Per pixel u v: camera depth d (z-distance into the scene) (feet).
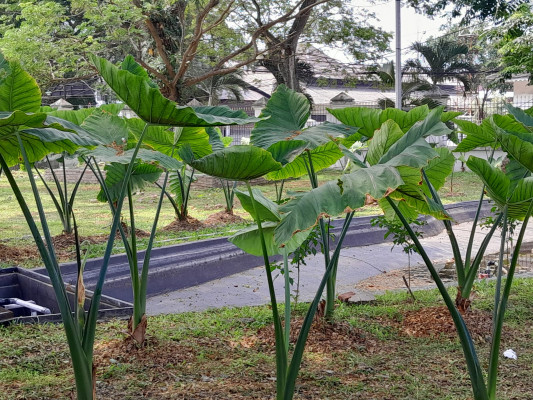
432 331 21.76
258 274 34.17
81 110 23.04
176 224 43.27
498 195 15.60
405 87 102.17
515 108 18.62
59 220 47.16
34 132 12.95
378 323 22.70
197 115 13.00
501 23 73.72
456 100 112.88
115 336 20.02
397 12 78.64
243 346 19.83
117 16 62.08
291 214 12.44
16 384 15.92
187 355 18.63
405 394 16.19
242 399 15.43
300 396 15.89
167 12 72.33
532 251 41.16
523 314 24.31
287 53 85.10
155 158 18.15
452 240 23.08
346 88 132.77
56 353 18.29
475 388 13.97
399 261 38.37
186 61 71.92
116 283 30.66
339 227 43.11
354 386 16.67
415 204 16.25
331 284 21.30
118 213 13.92
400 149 14.37
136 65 17.74
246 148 12.13
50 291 26.40
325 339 20.34
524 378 17.66
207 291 30.58
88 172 75.87
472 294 24.41
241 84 106.01
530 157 14.53
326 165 21.83
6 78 14.52
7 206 55.67
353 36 82.94
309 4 80.74
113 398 15.31
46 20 60.18
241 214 50.80
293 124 17.92
